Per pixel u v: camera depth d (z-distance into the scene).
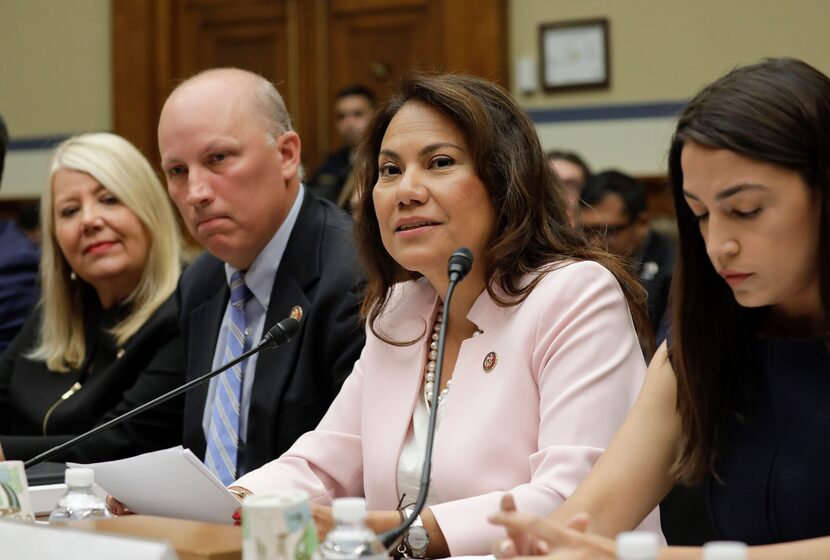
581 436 2.46
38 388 4.39
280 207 3.61
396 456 2.72
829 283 2.02
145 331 4.18
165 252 4.40
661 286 4.14
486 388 2.63
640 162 8.51
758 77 2.04
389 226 2.75
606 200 5.86
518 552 1.91
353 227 3.03
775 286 2.05
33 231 8.48
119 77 9.69
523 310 2.65
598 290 2.62
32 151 9.92
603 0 8.62
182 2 9.70
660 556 1.98
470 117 2.71
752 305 2.09
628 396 2.54
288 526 1.65
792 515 2.20
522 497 2.36
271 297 3.54
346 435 2.98
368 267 3.01
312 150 9.42
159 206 4.42
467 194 2.70
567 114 8.66
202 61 9.67
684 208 2.23
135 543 1.57
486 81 2.84
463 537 2.37
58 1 9.88
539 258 2.75
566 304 2.61
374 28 9.27
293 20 9.47
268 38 9.55
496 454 2.56
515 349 2.62
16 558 1.65
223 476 3.45
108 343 4.31
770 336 2.32
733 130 1.99
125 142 4.47
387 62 9.25
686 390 2.27
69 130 9.86
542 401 2.55
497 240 2.73
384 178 2.80
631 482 2.28
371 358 2.92
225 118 3.55
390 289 2.99
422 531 2.40
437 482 2.61
